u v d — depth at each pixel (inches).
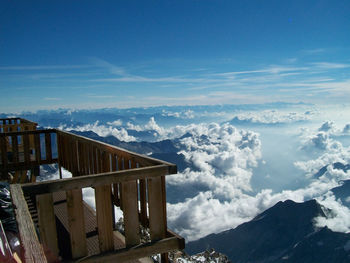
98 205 147.9
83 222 144.2
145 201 174.6
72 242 142.9
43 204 133.5
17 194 119.2
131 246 156.9
